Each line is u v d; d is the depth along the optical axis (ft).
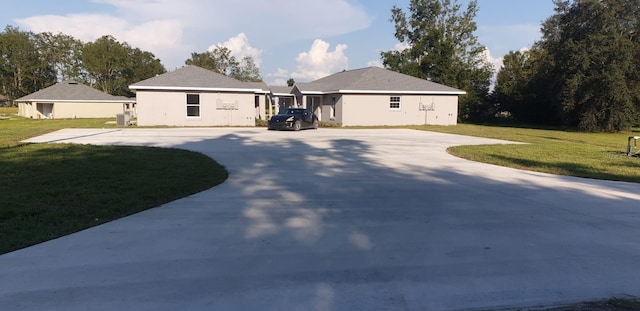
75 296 11.68
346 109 104.94
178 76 96.43
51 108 161.79
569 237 18.02
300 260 14.76
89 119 134.92
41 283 12.46
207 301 11.57
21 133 67.26
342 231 18.25
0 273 13.12
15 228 17.52
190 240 16.62
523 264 14.83
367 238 17.35
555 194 27.32
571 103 111.65
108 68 260.42
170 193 24.61
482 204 23.93
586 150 57.26
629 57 102.42
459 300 12.03
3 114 185.16
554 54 121.19
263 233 17.72
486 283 13.19
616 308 11.76
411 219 20.42
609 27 106.01
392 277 13.50
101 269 13.60
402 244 16.69
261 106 124.88
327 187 28.02
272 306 11.40
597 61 106.63
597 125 113.09
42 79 272.92
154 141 57.11
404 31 172.14
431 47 162.71
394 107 108.88
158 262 14.29
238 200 23.68
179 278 13.03
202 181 28.45
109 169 31.78
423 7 165.07
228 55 232.73
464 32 167.84
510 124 141.69
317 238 17.21
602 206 24.00
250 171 33.91
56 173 29.60
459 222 20.03
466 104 152.35
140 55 289.12
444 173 34.86
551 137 85.92
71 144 48.75
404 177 32.53
